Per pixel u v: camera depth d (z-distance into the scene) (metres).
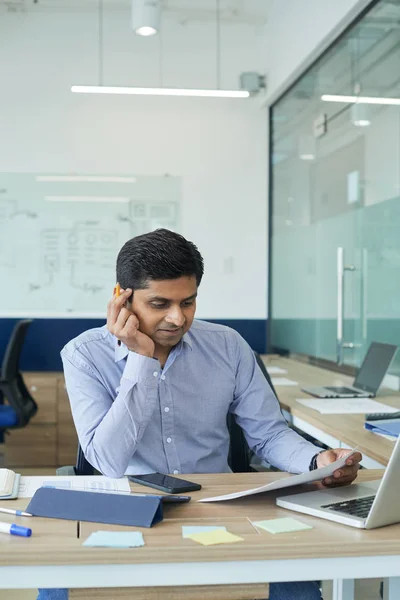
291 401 3.23
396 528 1.30
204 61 5.87
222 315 5.93
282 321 5.65
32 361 5.71
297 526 1.29
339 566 1.21
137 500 1.33
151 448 1.81
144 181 5.82
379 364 3.46
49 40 5.73
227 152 5.90
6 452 5.29
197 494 1.54
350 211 4.25
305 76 5.04
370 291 3.97
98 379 1.81
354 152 4.17
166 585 1.17
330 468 1.49
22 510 1.39
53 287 5.73
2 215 5.69
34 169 5.72
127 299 1.63
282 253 5.63
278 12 5.37
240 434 2.19
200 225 5.89
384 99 3.73
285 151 5.54
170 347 1.83
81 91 4.97
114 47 5.79
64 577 1.16
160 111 5.83
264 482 1.65
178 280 1.58
